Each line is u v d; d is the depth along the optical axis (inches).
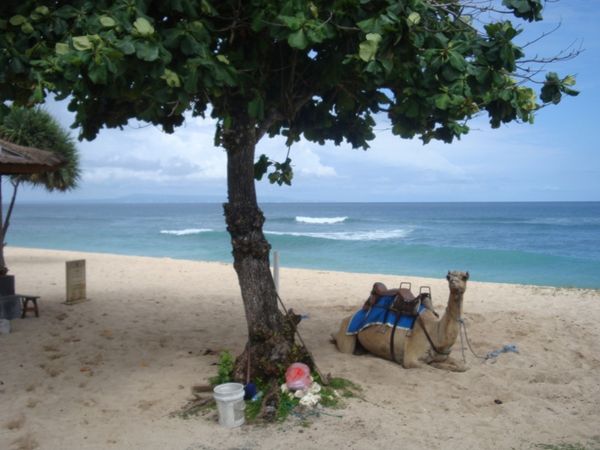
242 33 222.8
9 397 244.2
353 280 660.1
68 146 763.4
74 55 161.3
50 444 196.4
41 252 1033.5
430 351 273.0
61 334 362.6
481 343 335.0
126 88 191.2
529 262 1045.2
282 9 189.0
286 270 765.3
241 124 247.3
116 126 275.6
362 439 197.5
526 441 199.3
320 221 3095.5
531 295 549.6
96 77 160.2
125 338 351.9
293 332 253.9
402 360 275.1
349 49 212.5
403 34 184.9
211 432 204.2
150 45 165.5
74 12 189.3
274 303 255.9
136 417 219.1
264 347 245.4
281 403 220.5
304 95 262.8
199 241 1614.2
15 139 721.0
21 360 301.3
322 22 194.7
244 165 253.0
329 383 243.9
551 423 216.1
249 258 253.3
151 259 903.7
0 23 192.7
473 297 538.3
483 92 205.5
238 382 238.7
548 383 266.8
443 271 931.3
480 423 214.4
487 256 1114.7
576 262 1045.8
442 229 2340.1
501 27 199.6
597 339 353.4
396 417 217.3
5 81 206.7
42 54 189.2
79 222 3393.2
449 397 239.9
